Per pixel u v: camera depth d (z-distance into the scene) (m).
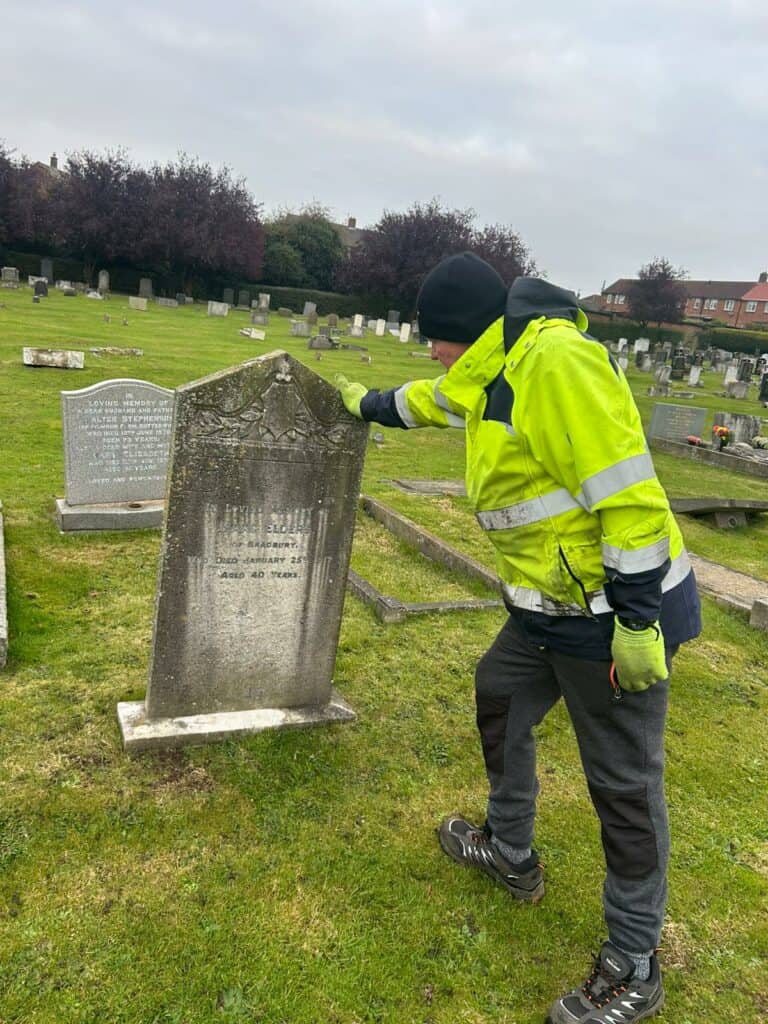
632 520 1.71
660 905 2.08
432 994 2.15
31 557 4.98
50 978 2.05
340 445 3.11
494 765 2.46
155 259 45.88
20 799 2.70
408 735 3.44
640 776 2.04
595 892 2.61
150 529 5.77
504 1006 2.15
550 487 1.89
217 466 2.92
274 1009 2.04
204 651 3.16
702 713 4.01
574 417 1.73
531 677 2.33
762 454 12.94
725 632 5.16
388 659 4.16
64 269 45.41
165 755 3.04
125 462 5.81
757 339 53.34
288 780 2.99
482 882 2.58
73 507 5.64
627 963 2.09
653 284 54.75
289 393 2.95
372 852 2.67
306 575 3.23
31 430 8.54
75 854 2.49
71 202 43.16
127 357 15.41
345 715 3.45
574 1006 2.07
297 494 3.09
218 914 2.33
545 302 1.96
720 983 2.31
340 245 57.12
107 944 2.18
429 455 10.35
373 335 35.12
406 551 6.02
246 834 2.67
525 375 1.83
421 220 51.09
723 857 2.88
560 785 3.20
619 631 1.79
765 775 3.47
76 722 3.20
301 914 2.37
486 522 2.08
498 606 5.05
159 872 2.46
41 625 4.06
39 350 12.41
